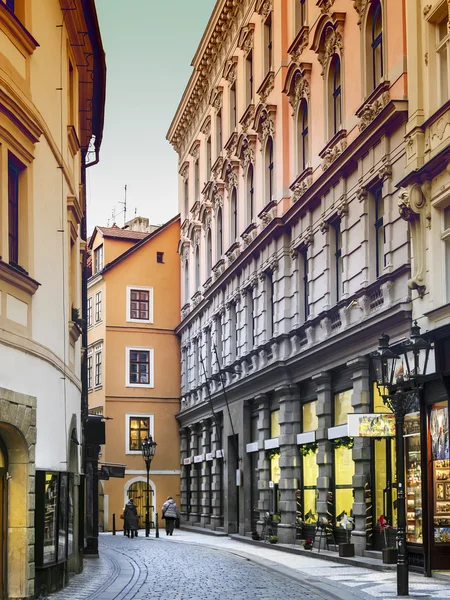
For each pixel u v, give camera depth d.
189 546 35.12
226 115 44.94
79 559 22.56
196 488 51.34
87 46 23.89
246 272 39.62
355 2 26.98
